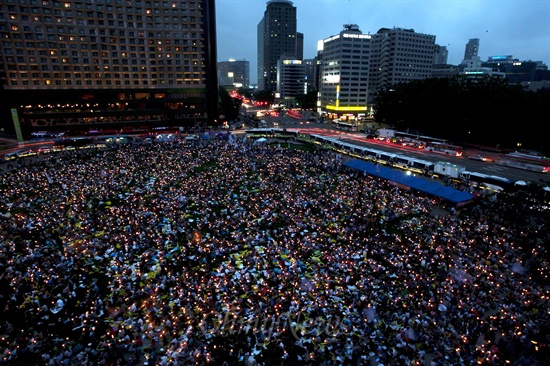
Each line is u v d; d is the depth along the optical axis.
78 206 40.19
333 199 44.22
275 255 29.27
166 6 112.06
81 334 21.12
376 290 24.91
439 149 81.69
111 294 24.66
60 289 25.28
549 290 25.36
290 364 18.69
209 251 29.69
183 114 121.62
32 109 102.00
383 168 54.75
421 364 18.67
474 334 20.73
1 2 94.69
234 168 58.69
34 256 29.05
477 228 35.81
